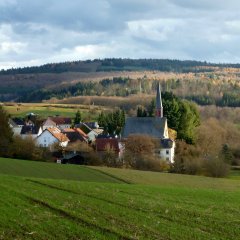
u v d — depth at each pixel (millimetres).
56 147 146250
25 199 41781
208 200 53281
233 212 45375
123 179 84625
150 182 84250
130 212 40375
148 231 34344
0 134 118750
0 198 40969
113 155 131500
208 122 198250
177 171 121938
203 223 38938
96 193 49406
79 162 129875
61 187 51875
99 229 33750
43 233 31688
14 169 81875
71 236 31594
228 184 89375
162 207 44438
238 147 158625
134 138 143500
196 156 143000
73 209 39375
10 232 31312
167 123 185875
